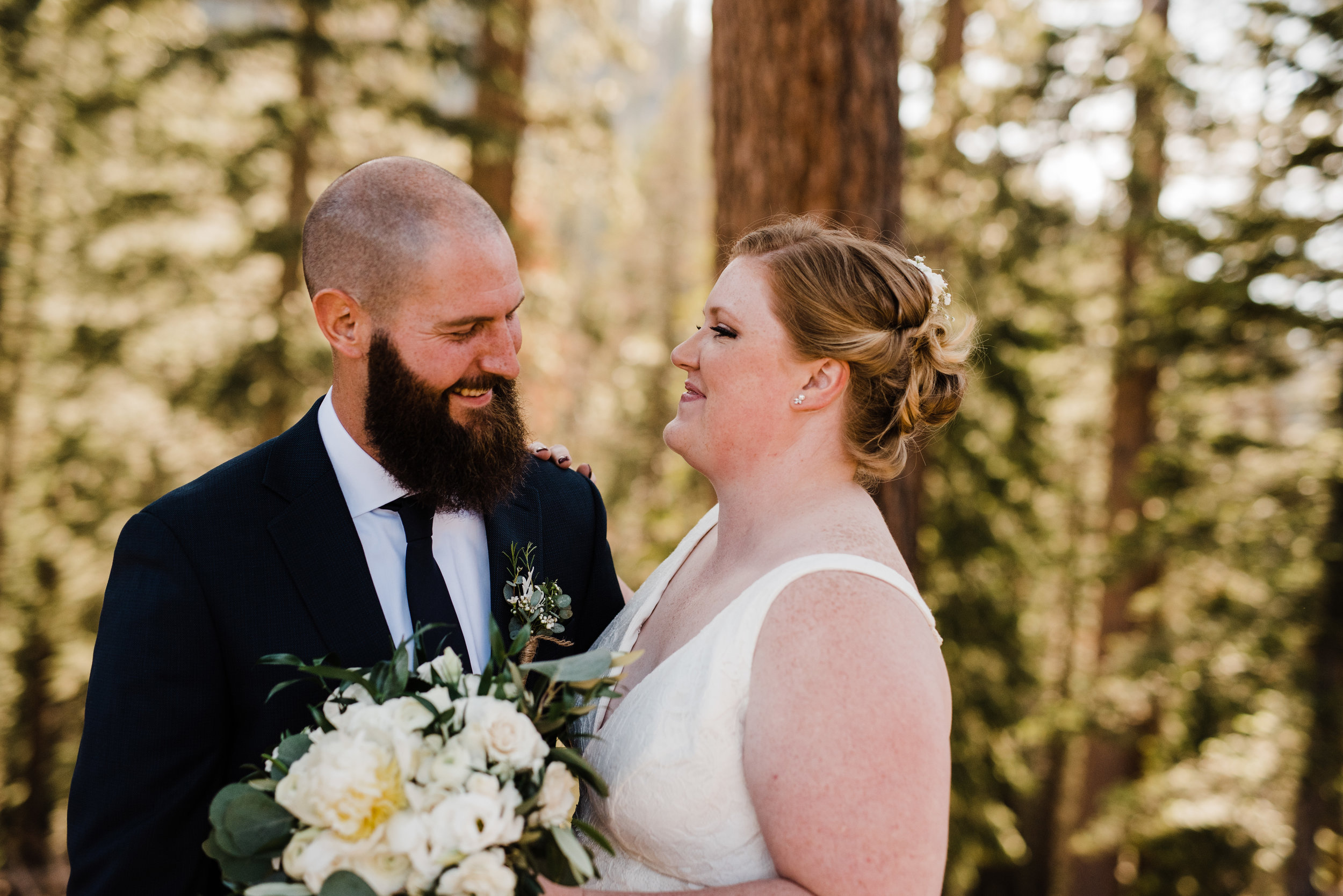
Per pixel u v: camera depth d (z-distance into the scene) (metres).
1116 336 10.34
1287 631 8.06
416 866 1.16
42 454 9.68
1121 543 8.90
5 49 7.49
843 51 3.46
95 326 8.53
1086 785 10.73
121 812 1.55
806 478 1.59
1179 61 9.30
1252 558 8.07
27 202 9.75
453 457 1.71
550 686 1.39
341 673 1.37
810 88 3.47
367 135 8.03
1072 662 13.69
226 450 8.19
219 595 1.64
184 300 7.97
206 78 7.43
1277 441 8.23
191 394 7.49
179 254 8.02
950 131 9.88
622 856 1.53
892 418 1.60
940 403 1.73
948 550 9.28
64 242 9.66
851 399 1.58
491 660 1.37
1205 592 8.95
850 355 1.53
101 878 1.53
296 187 7.78
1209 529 8.35
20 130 9.29
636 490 16.64
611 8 9.02
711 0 3.69
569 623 2.08
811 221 1.72
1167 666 8.52
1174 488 8.66
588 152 8.88
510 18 7.78
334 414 1.81
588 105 8.73
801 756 1.24
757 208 3.54
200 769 1.62
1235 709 8.11
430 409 1.69
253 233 7.54
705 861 1.38
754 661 1.36
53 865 10.19
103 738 1.56
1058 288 10.10
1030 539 10.26
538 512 2.04
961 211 9.78
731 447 1.61
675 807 1.39
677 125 28.25
